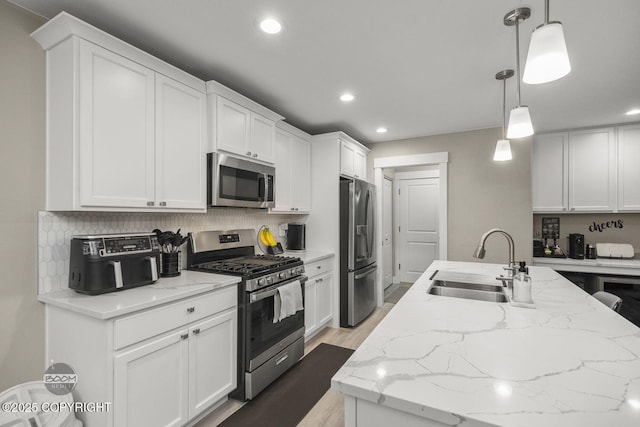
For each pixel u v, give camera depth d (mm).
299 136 3432
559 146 3695
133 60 1755
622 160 3449
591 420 638
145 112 1817
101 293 1638
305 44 1924
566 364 887
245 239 2896
